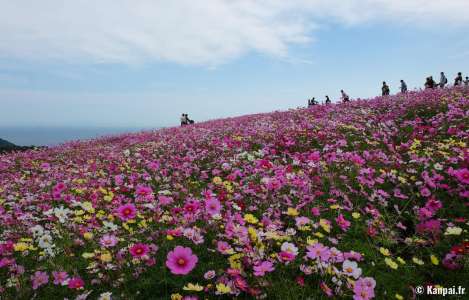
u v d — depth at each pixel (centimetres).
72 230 181
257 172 261
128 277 138
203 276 137
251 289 118
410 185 226
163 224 181
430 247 167
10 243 152
